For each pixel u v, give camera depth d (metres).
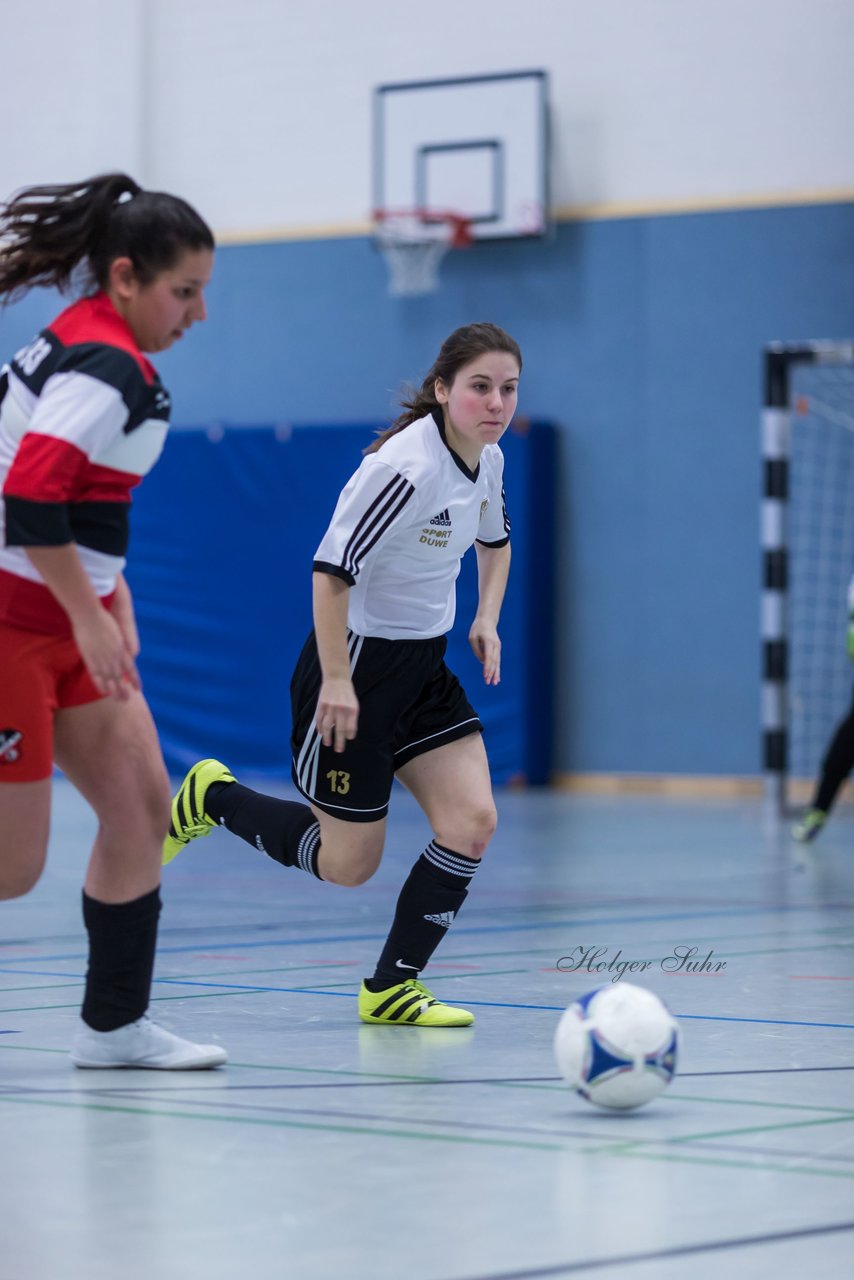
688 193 44.91
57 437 8.62
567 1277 5.99
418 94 46.69
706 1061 10.44
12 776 9.19
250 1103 9.12
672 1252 6.31
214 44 49.91
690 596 45.09
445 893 12.00
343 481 46.47
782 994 13.29
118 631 8.95
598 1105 8.82
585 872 24.28
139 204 9.14
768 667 36.78
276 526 47.34
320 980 14.17
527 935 17.23
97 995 10.07
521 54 46.47
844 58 43.28
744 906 19.98
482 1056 10.62
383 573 11.86
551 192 46.16
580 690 46.22
